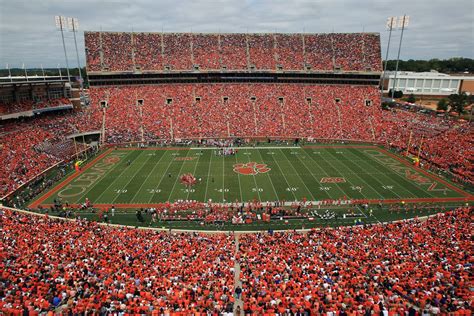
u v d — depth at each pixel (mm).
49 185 47594
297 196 44812
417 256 27000
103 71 79625
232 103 81125
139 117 75125
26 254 26156
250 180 50344
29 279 22672
